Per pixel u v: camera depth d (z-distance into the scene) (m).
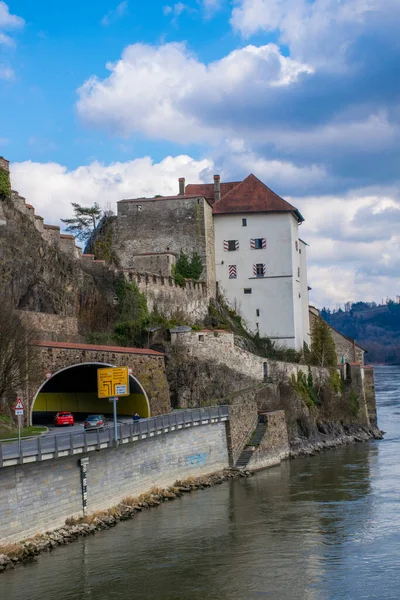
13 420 60.41
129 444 58.00
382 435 107.31
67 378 82.94
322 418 102.44
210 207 113.62
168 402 79.38
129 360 73.88
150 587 41.50
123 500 56.59
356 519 55.50
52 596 40.00
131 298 92.50
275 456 82.25
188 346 89.94
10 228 78.62
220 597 40.31
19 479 45.00
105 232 112.69
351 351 125.19
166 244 110.44
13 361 58.84
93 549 47.34
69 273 85.81
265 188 115.94
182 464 66.81
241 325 112.25
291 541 49.97
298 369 103.00
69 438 48.53
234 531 52.28
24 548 44.50
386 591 41.06
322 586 41.84
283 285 112.50
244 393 87.12
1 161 79.44
